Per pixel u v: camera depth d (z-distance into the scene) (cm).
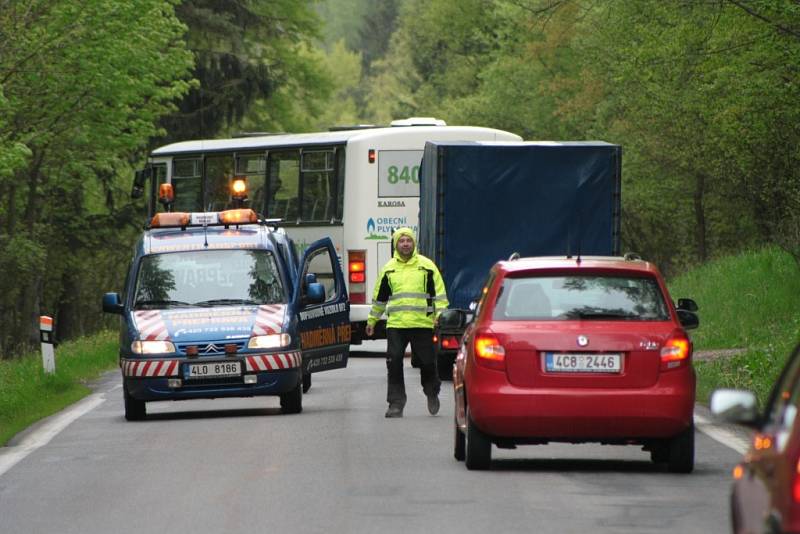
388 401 5581
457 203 7288
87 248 15650
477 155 7300
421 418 5516
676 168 13262
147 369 5703
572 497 3472
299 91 18725
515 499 3447
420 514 3247
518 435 3822
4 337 14575
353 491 3594
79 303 17650
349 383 7438
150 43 13375
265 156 10319
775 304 9506
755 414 1956
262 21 17688
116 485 3828
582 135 18225
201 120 16700
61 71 12825
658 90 12119
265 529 3089
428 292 5609
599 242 7344
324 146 9894
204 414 6038
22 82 12794
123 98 13550
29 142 13325
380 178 9681
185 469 4100
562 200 7325
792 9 7856
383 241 9681
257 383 5728
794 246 9888
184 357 5716
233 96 16762
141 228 15675
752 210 12206
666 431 3791
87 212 15800
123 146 14238
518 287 3909
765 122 9738
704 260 13950
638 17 10469
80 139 13725
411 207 9700
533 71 19138
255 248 6269
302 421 5444
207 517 3269
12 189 14475
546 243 7325
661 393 3772
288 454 4372
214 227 6450
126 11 12938
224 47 17088
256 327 5819
